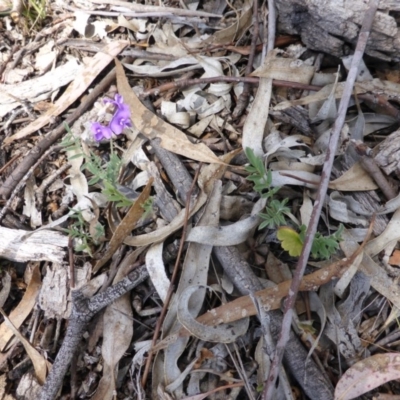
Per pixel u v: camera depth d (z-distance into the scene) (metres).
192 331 0.39
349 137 0.43
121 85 0.47
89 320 0.42
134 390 0.42
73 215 0.45
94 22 0.52
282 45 0.48
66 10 0.54
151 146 0.46
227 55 0.49
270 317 0.40
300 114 0.45
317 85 0.46
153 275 0.42
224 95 0.47
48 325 0.44
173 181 0.44
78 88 0.50
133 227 0.42
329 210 0.42
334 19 0.42
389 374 0.39
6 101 0.51
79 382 0.42
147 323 0.43
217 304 0.42
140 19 0.51
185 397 0.40
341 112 0.38
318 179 0.43
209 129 0.47
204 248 0.42
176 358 0.40
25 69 0.52
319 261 0.42
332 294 0.41
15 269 0.46
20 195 0.47
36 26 0.54
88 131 0.48
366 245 0.41
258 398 0.40
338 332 0.41
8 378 0.43
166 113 0.47
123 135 0.47
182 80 0.47
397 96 0.44
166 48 0.50
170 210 0.43
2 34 0.54
